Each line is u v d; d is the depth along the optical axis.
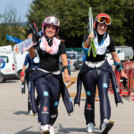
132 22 72.12
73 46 71.94
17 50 7.34
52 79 7.84
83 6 65.62
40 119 7.57
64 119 11.95
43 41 7.81
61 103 16.45
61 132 9.34
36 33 7.67
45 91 7.72
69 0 65.38
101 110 8.34
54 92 7.87
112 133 9.33
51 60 7.80
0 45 54.00
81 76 8.93
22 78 12.66
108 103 8.41
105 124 8.15
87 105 9.04
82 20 65.75
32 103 7.71
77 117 12.39
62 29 67.38
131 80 17.69
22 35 56.94
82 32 66.06
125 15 71.94
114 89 8.55
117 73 22.03
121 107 15.02
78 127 10.21
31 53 8.02
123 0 66.75
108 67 8.70
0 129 9.98
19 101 17.89
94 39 8.54
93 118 9.17
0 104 16.72
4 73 31.59
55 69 7.87
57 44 7.83
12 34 55.72
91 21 8.44
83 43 8.63
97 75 8.62
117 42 69.88
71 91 22.34
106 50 8.64
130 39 74.69
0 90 24.36
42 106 7.62
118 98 8.46
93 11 66.00
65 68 7.87
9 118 12.30
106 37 8.59
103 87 8.48
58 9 65.62
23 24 58.19
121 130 9.77
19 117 12.54
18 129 9.97
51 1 66.38
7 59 31.66
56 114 8.21
